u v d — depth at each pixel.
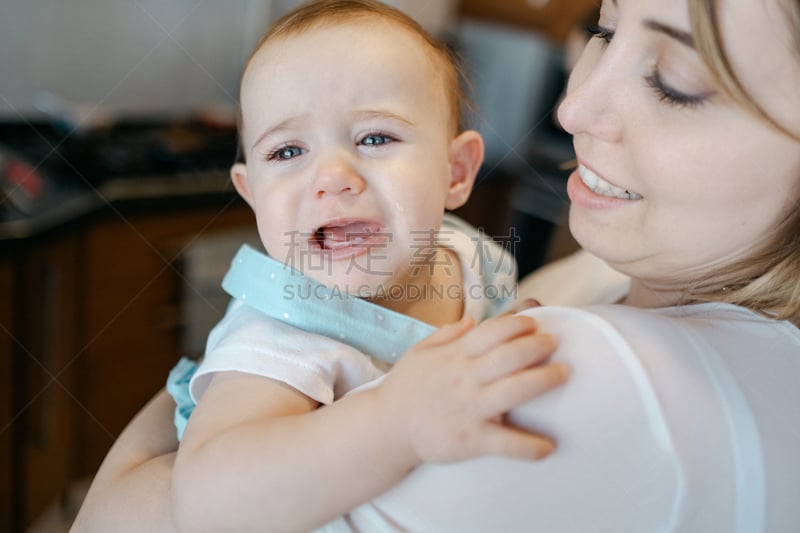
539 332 0.58
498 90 2.65
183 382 0.84
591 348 0.55
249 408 0.66
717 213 0.58
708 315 0.63
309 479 0.56
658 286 0.69
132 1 2.37
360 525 0.58
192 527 0.60
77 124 2.21
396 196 0.80
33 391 1.80
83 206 1.80
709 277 0.64
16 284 1.67
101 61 2.36
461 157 1.00
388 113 0.81
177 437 0.84
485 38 2.71
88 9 2.28
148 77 2.47
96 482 0.79
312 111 0.79
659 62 0.57
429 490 0.56
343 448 0.56
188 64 2.55
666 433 0.53
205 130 2.43
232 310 0.85
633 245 0.62
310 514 0.57
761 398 0.56
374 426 0.55
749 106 0.54
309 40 0.81
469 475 0.55
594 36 0.68
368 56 0.81
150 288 2.00
